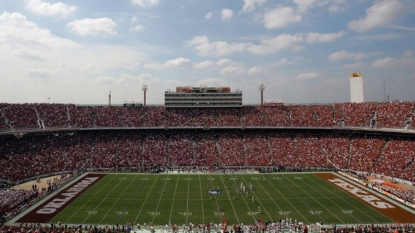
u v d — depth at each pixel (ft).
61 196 183.52
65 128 277.85
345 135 289.53
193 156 272.31
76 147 271.08
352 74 367.45
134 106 330.34
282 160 265.54
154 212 159.12
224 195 186.70
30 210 160.04
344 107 309.01
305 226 133.08
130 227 135.03
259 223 139.85
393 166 227.61
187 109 332.19
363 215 153.58
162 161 264.52
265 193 190.39
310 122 301.84
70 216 152.35
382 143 257.55
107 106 320.29
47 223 143.02
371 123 274.16
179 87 345.10
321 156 265.95
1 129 237.25
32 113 272.72
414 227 136.36
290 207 165.99
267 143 289.53
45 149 255.29
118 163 258.78
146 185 207.92
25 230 126.62
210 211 160.66
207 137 299.99
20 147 245.24
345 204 169.89
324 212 158.30
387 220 146.72
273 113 321.93
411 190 187.52
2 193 178.70
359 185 206.59
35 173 226.99
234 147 284.41
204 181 218.38
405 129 243.81
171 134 303.48
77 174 236.02
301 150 276.62
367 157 249.14
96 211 159.84
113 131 301.43
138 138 294.05
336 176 230.48
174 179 223.92
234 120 314.14
